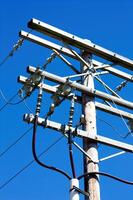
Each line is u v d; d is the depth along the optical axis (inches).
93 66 423.2
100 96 403.9
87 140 373.1
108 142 379.2
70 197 324.5
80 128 382.9
